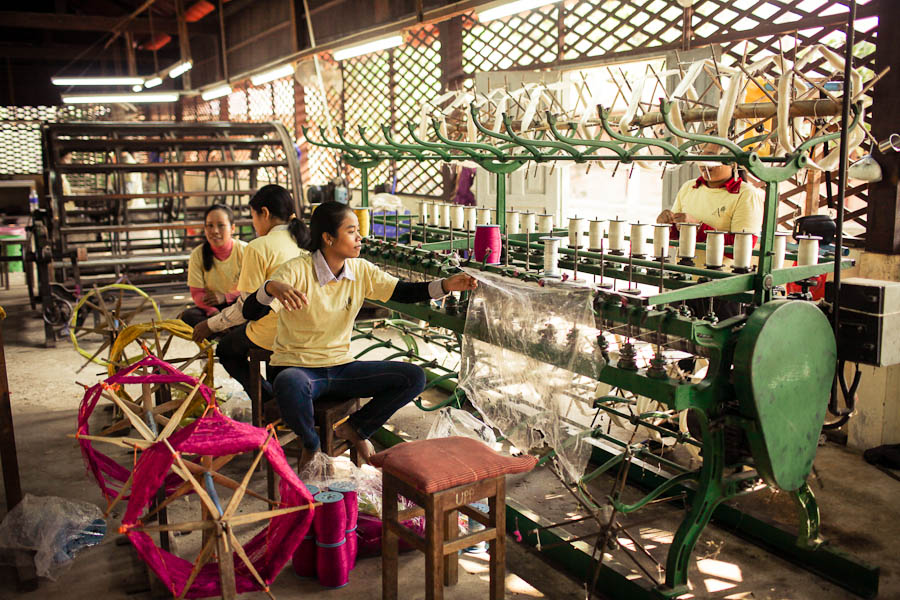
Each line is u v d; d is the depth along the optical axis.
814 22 4.53
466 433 3.27
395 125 9.57
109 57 15.79
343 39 8.39
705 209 3.81
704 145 3.13
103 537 2.94
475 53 7.79
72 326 3.79
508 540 2.94
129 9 15.70
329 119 10.77
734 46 5.09
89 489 3.35
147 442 2.14
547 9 6.82
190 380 2.31
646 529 3.01
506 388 2.64
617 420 3.57
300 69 10.38
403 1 8.14
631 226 2.98
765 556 2.80
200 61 16.17
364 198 4.69
